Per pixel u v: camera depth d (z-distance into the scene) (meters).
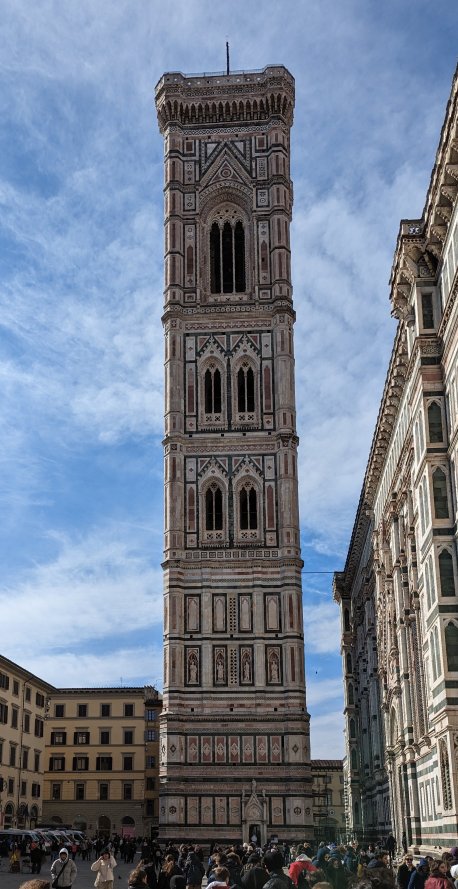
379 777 95.81
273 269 110.12
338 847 45.97
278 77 115.44
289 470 102.94
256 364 107.00
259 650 97.69
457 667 51.44
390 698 83.06
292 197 117.50
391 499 77.81
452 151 49.19
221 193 113.50
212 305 109.00
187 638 98.31
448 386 54.53
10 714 118.94
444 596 52.81
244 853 52.50
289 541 100.62
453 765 49.72
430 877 26.03
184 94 116.50
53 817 150.88
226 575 100.25
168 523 101.56
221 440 104.44
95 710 154.88
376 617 96.50
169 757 94.19
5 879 65.00
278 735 95.06
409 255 57.59
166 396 106.56
